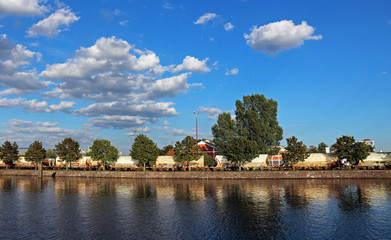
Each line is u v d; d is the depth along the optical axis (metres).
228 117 81.62
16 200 33.38
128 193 38.50
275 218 23.62
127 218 24.23
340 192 37.00
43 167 82.38
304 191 38.50
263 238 18.59
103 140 74.69
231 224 22.02
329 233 19.45
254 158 69.88
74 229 21.03
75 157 78.88
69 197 35.34
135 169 73.94
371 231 19.80
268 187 43.56
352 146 63.75
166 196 35.66
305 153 66.44
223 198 33.59
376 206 27.72
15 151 85.12
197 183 51.22
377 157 65.69
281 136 77.25
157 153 73.44
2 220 23.83
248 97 80.88
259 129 75.62
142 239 18.59
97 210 27.48
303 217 23.84
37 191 41.09
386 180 51.81
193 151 69.25
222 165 75.69
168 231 20.33
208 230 20.47
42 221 23.41
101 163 77.75
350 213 25.02
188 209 27.61
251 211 26.36
